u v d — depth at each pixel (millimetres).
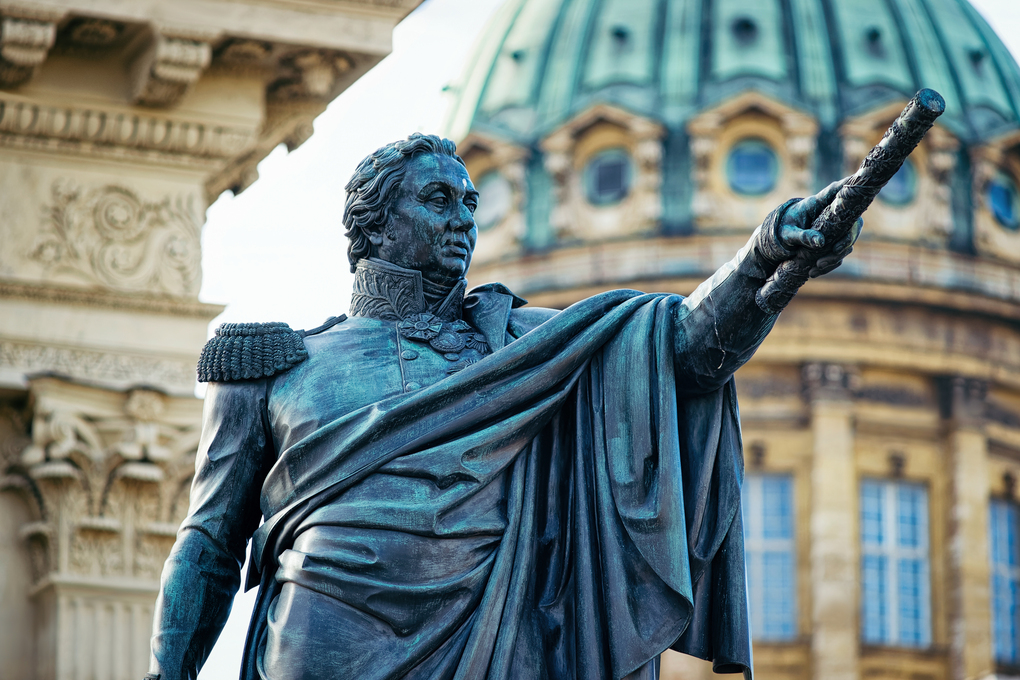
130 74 12672
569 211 46000
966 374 45938
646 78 47094
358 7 12648
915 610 45031
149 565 12188
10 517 12234
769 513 45156
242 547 3207
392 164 3314
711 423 3271
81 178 12656
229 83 12797
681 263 45000
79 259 12547
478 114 47844
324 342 3230
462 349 3244
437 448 3043
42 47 12047
